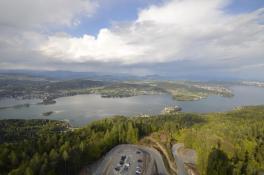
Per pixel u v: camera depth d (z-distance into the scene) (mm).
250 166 97625
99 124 150125
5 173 82875
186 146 130250
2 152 92188
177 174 95625
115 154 110750
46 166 80188
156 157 109875
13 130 194625
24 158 90250
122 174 90562
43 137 118000
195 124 191000
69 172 88625
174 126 170375
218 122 178750
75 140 113000
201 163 97938
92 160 101938
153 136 145625
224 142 118312
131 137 131125
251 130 135625
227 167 92375
